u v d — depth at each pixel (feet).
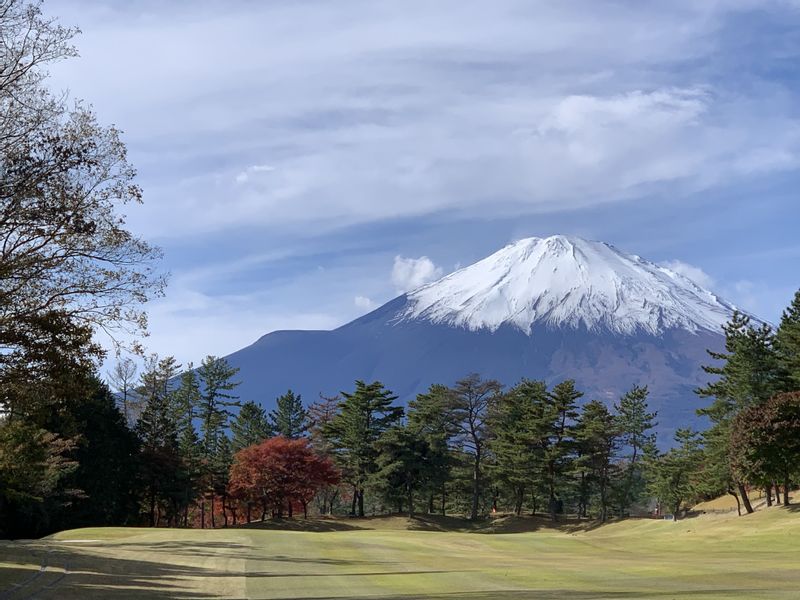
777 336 232.94
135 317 74.49
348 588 83.41
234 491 290.56
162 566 102.06
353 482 317.42
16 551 110.73
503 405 334.44
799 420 192.24
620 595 73.72
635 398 359.05
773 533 173.17
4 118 67.77
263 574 96.68
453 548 153.58
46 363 69.46
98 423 236.84
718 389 243.19
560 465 309.63
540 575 99.25
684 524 233.96
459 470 342.85
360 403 317.01
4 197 66.54
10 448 119.85
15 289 67.97
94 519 231.50
